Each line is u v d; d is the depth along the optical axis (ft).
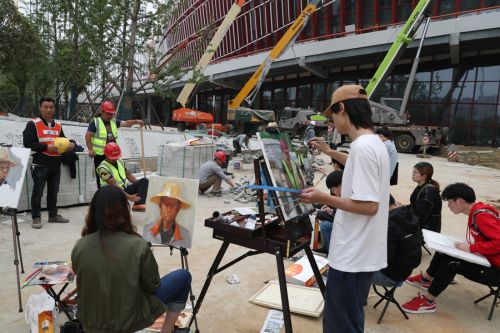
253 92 76.23
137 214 19.70
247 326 10.34
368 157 6.39
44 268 9.51
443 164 56.34
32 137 17.10
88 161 22.11
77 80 56.80
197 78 56.34
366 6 94.17
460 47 78.59
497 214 11.17
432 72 89.45
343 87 7.06
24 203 19.83
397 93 94.07
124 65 49.73
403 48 66.80
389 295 11.06
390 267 10.57
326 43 90.22
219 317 10.71
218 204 24.31
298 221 8.98
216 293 12.09
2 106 85.30
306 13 68.80
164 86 52.08
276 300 11.49
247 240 8.87
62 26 52.37
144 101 172.14
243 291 12.29
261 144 7.97
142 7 49.65
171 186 9.64
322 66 100.89
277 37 109.29
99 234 6.59
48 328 8.43
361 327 7.06
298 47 95.66
